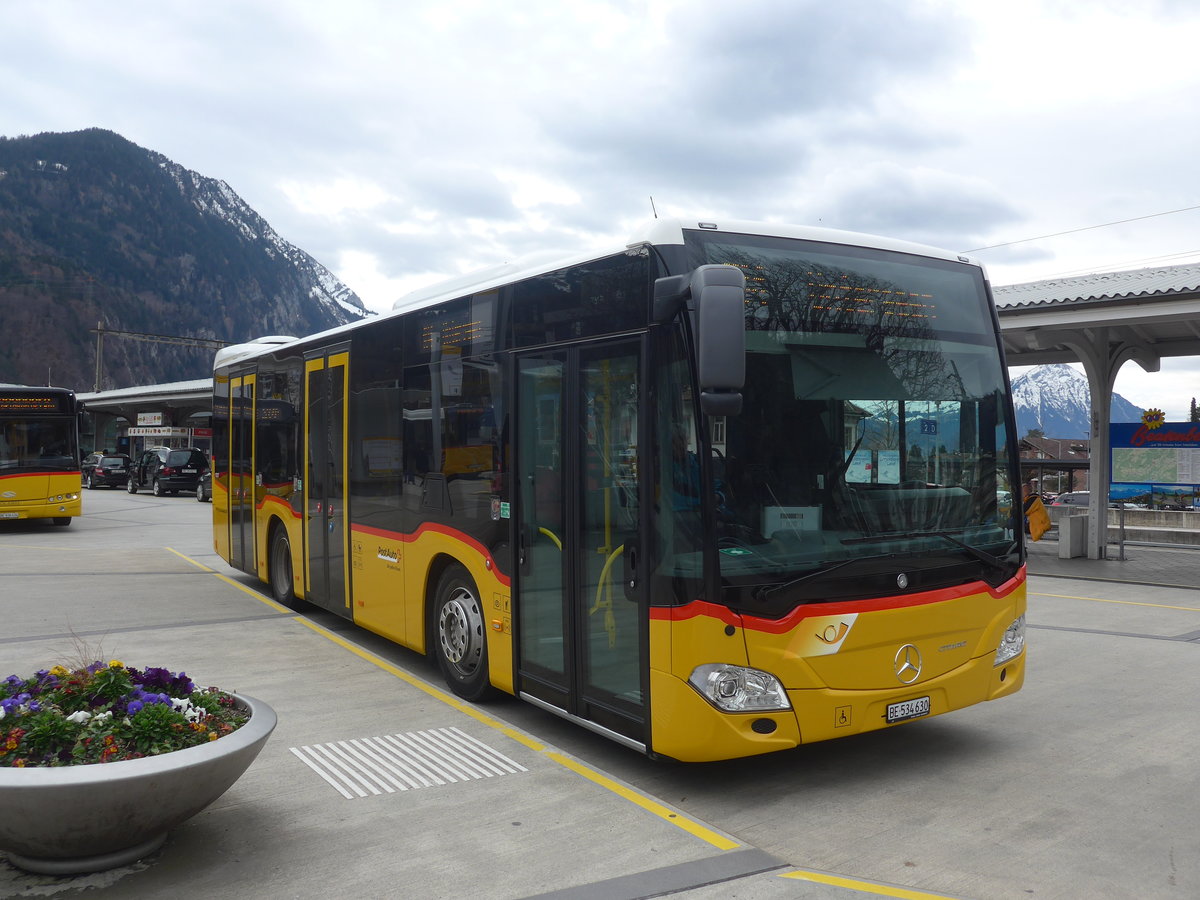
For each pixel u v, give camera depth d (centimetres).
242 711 440
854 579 487
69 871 393
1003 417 570
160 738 388
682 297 470
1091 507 1633
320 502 922
